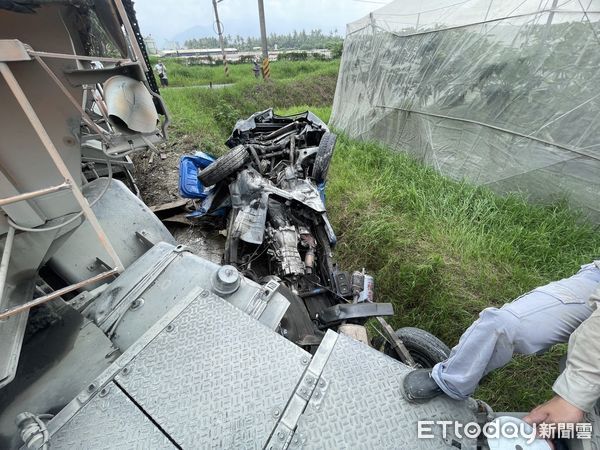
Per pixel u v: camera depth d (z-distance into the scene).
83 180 2.75
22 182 1.59
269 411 1.32
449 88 6.13
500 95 5.26
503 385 2.58
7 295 1.61
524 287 3.37
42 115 1.60
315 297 2.96
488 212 4.50
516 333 1.28
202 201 4.54
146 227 2.75
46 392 1.55
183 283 2.05
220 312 1.72
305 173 4.27
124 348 1.79
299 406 1.33
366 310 2.40
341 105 10.46
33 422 1.29
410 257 3.89
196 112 10.05
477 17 5.74
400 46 7.45
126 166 4.39
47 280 2.41
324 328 2.52
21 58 1.24
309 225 3.47
